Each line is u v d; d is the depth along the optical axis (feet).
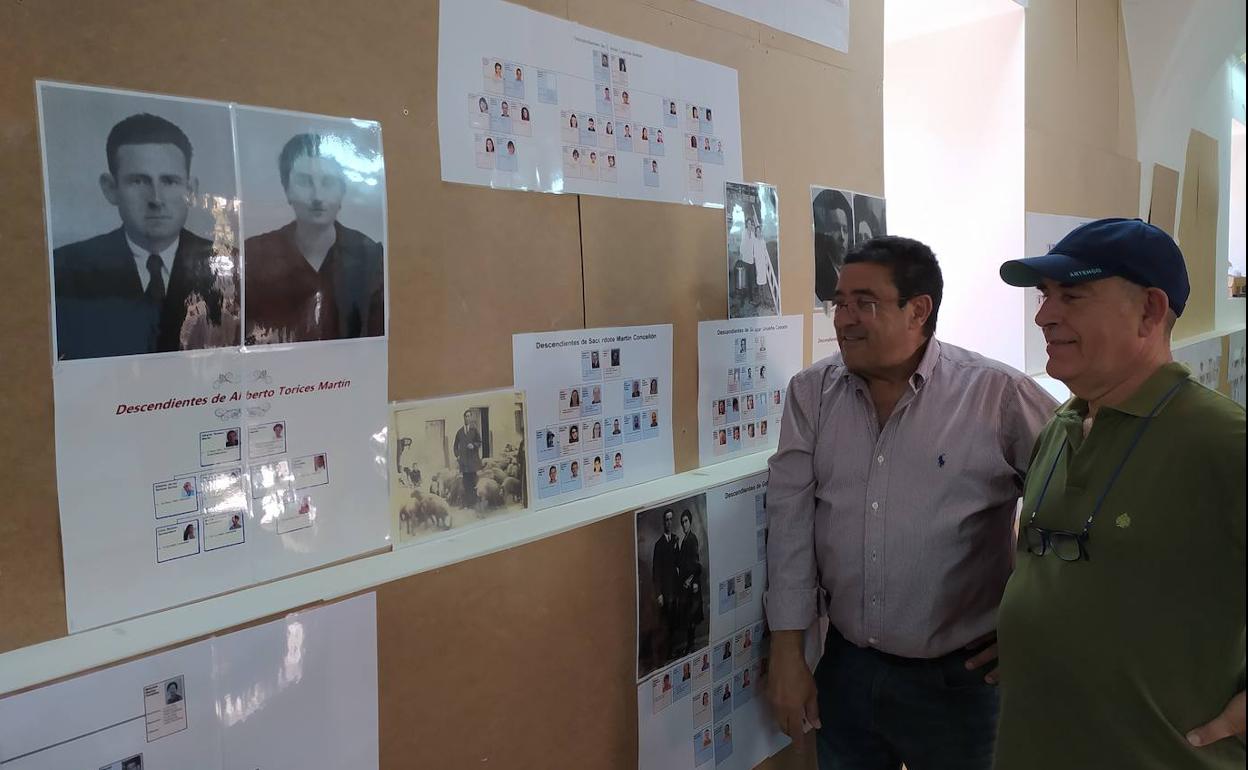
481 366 3.50
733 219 4.80
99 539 2.44
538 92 3.67
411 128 3.18
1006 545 4.58
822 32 5.44
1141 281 3.00
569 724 3.85
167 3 2.50
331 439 2.98
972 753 4.47
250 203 2.71
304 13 2.83
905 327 4.24
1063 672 3.10
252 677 2.69
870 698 4.57
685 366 4.58
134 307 2.47
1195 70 11.43
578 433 3.99
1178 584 2.79
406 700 3.15
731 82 4.74
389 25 3.09
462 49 3.34
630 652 4.15
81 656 2.35
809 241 5.44
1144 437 2.97
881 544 4.37
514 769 3.61
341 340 2.99
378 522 3.16
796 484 4.78
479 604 3.39
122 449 2.48
